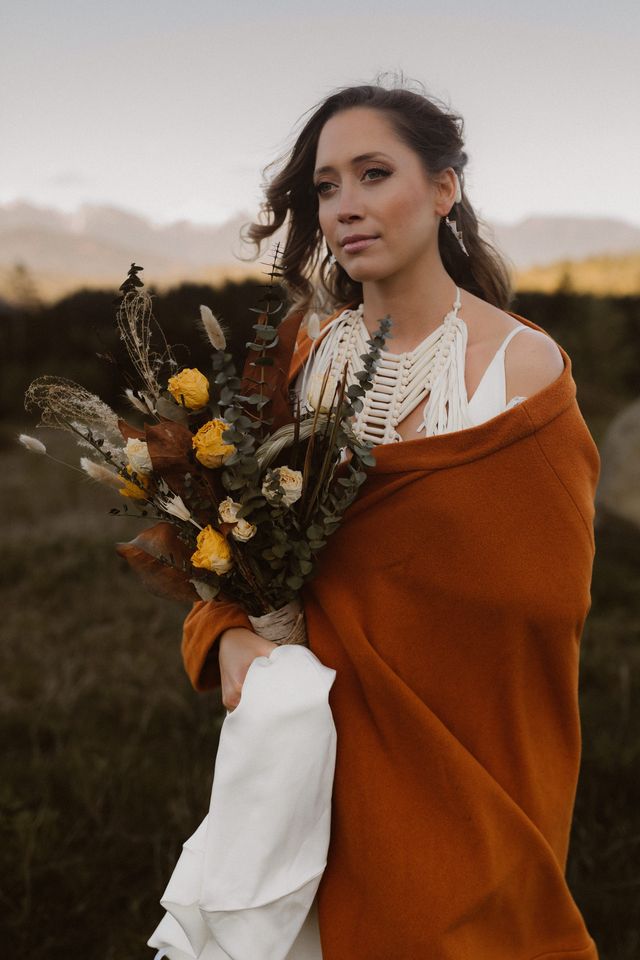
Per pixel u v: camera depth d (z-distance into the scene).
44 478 9.05
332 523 1.55
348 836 1.67
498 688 1.67
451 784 1.63
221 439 1.52
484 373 1.72
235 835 1.59
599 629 5.00
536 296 18.12
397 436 1.77
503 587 1.60
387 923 1.64
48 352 14.58
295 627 1.74
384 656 1.66
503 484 1.59
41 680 4.38
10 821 3.10
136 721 3.99
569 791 1.80
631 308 17.95
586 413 14.73
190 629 1.86
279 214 2.05
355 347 1.89
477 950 1.66
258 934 1.58
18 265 16.27
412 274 1.79
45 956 2.64
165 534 1.73
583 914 2.74
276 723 1.59
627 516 6.51
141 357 1.62
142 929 2.74
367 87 1.76
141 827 3.17
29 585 5.71
